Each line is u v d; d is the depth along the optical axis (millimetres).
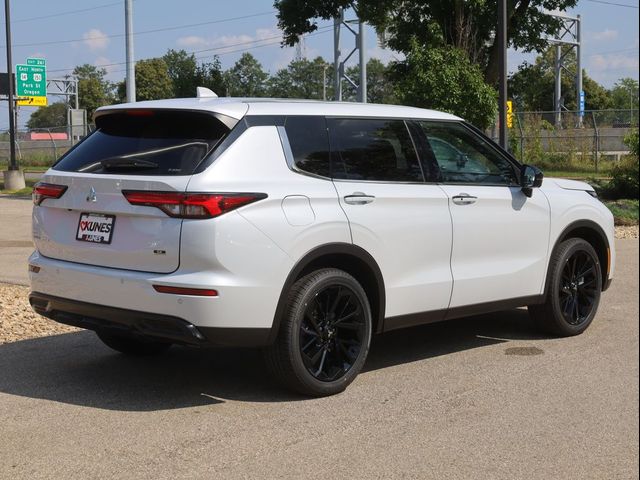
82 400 5160
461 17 22047
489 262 6227
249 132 5016
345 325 5289
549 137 34312
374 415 4879
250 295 4766
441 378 5672
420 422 4758
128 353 6242
